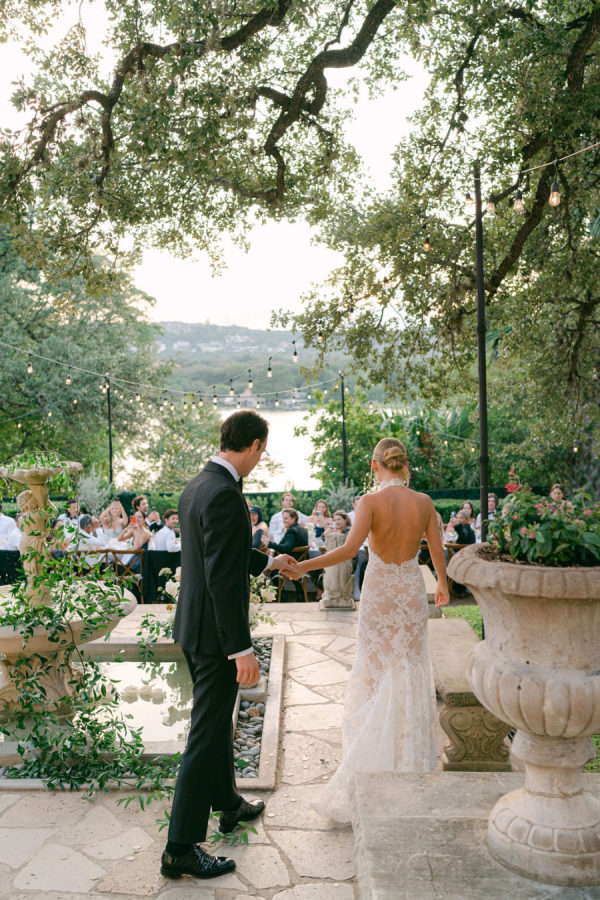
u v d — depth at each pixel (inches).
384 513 128.0
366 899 71.9
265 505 582.9
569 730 73.0
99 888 104.9
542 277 394.3
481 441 209.9
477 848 79.0
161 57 277.4
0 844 117.7
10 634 159.3
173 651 229.5
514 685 73.2
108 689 202.1
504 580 72.4
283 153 399.5
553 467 670.5
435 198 379.6
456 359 413.7
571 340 411.5
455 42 347.6
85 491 551.5
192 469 719.1
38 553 164.6
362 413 676.7
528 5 291.7
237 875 108.3
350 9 336.5
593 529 80.0
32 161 278.4
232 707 110.7
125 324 876.6
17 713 153.4
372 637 129.3
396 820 85.0
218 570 101.5
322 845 117.0
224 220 403.2
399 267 379.6
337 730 169.0
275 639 238.8
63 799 133.6
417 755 125.1
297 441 1247.5
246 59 278.7
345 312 404.5
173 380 895.7
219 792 115.8
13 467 168.4
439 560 133.3
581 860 73.3
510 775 96.9
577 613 71.6
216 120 266.7
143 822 124.8
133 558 333.4
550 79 322.7
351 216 401.7
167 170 315.0
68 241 324.5
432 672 137.2
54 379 764.6
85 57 300.7
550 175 332.8
